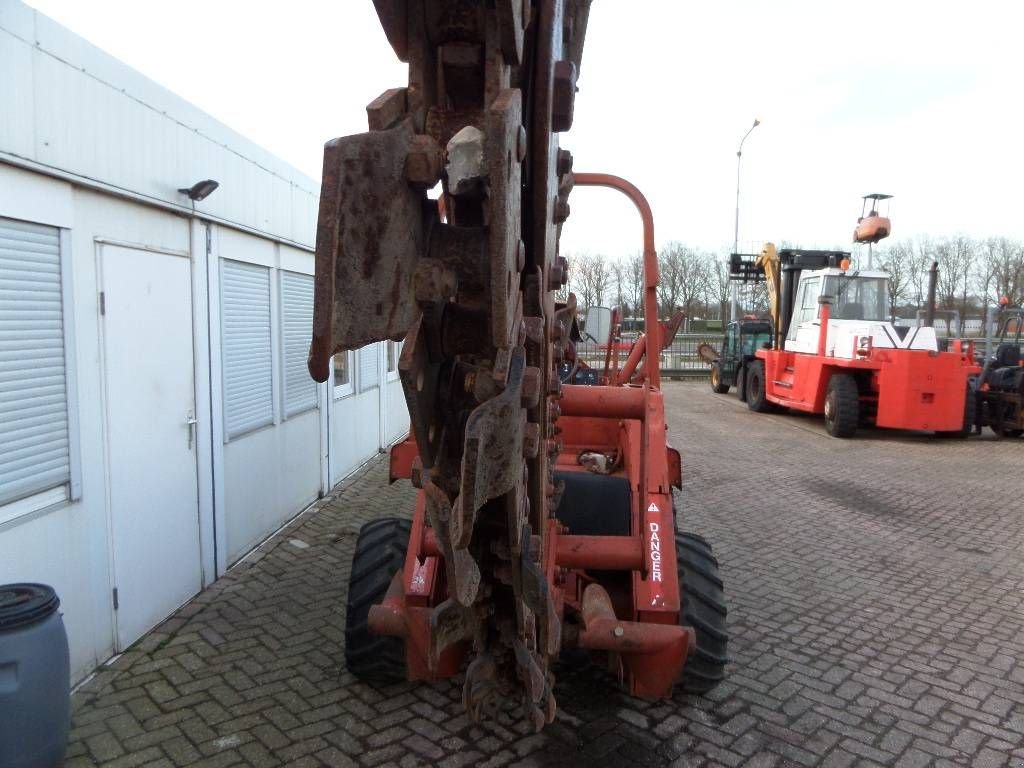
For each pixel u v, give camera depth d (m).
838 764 3.05
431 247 1.44
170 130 4.27
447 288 1.37
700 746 3.13
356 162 1.19
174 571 4.46
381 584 3.40
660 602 3.07
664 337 4.38
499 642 1.92
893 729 3.34
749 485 8.58
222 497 5.09
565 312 2.37
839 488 8.51
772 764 3.04
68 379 3.46
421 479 1.54
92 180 3.55
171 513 4.42
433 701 3.42
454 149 1.31
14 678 2.67
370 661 3.35
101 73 3.60
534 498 1.84
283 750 3.04
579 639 2.96
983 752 3.18
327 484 7.51
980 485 8.77
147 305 4.15
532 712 1.80
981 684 3.79
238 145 5.20
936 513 7.41
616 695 3.51
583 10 1.98
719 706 3.47
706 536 6.42
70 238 3.46
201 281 4.77
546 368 1.83
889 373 11.35
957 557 5.96
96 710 3.32
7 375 3.09
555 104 1.54
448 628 1.71
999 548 6.23
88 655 3.64
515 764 2.97
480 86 1.43
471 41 1.39
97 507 3.70
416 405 1.36
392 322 1.28
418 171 1.27
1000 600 5.00
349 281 1.19
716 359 20.41
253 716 3.29
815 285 13.96
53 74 3.26
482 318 1.49
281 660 3.83
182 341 4.55
